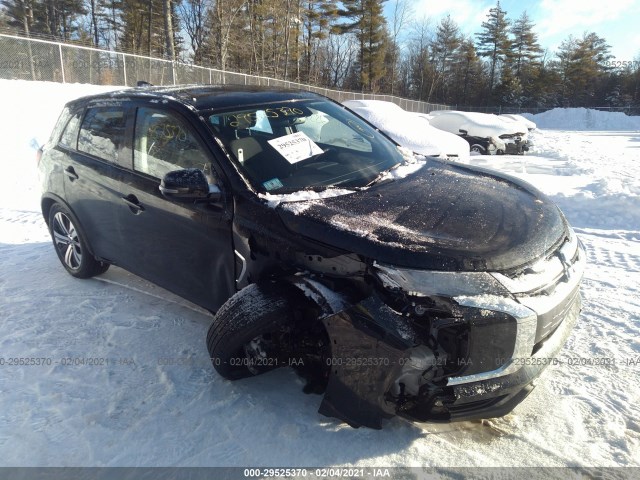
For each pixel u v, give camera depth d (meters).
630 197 6.65
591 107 58.53
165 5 23.56
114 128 3.73
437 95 67.69
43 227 6.25
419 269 2.16
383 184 3.01
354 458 2.34
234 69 36.59
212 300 3.09
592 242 5.66
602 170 10.13
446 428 2.54
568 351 3.27
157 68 19.41
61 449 2.43
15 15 40.53
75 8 46.38
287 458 2.34
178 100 3.32
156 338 3.46
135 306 3.96
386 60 59.81
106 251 3.96
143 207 3.35
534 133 24.42
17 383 2.97
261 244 2.63
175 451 2.40
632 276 4.55
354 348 2.24
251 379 2.95
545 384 2.92
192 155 3.06
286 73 39.59
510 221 2.56
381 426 2.34
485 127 14.09
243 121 3.24
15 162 8.99
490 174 3.44
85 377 3.02
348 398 2.32
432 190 2.92
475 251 2.23
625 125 45.91
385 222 2.45
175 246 3.20
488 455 2.35
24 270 4.80
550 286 2.34
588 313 3.80
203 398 2.79
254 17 39.50
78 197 4.02
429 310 2.16
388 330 2.16
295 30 44.00
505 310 2.13
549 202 3.03
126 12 47.59
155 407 2.72
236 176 2.81
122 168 3.57
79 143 4.10
